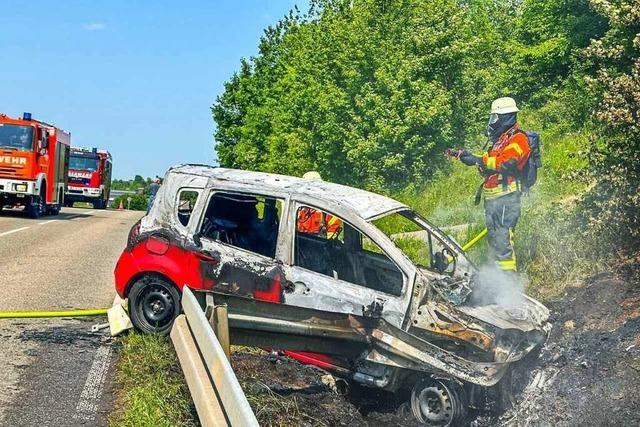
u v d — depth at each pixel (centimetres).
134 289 729
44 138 2603
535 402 611
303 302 667
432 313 620
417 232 1094
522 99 2459
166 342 701
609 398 553
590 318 709
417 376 632
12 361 655
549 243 924
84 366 649
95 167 4503
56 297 966
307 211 736
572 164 1352
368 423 618
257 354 724
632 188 785
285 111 2988
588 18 2080
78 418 521
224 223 729
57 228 2205
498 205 822
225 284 695
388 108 2066
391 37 2183
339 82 2305
